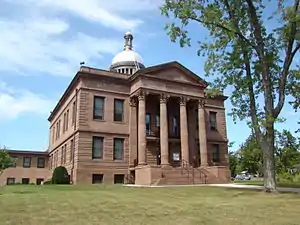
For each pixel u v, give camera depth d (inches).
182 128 1609.3
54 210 477.4
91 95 1574.8
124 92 1656.0
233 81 874.8
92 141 1529.3
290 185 1216.2
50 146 2456.9
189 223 398.0
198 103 1692.9
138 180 1418.6
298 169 1875.0
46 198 639.1
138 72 1578.5
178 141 1692.9
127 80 1662.2
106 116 1589.6
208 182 1419.8
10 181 2352.4
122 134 1603.1
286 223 410.0
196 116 1800.0
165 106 1590.8
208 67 900.6
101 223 386.3
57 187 1056.2
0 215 426.9
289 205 576.7
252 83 861.8
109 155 1552.7
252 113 858.8
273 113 824.9
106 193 783.1
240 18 875.4
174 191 869.2
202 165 1615.4
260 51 847.1
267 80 840.3
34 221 392.2
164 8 858.1
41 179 2445.9
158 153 1662.2
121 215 442.6
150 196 724.0
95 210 482.9
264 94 844.0
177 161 1701.5
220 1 874.8
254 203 602.9
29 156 2454.5
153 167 1332.4
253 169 2994.6
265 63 840.9
